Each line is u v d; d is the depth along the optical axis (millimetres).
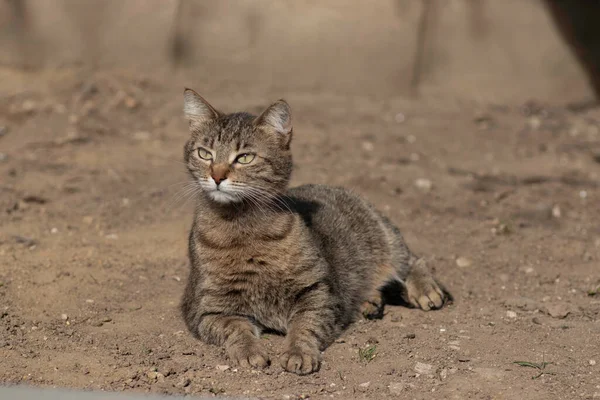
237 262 8523
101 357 8289
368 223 10305
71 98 17641
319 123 17172
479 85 19438
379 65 19203
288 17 19047
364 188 14031
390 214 13172
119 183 13953
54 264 10734
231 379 7852
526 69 19484
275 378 7895
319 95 19016
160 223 12461
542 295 10508
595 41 19641
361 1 19078
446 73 19391
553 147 16812
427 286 10016
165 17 19031
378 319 9578
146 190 13695
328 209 10016
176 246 11562
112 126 16625
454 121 17969
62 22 19094
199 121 9016
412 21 19156
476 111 18547
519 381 7871
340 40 19094
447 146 16594
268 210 8578
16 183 13797
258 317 8812
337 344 8734
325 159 15297
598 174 15516
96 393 7363
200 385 7711
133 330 9070
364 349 8531
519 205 13805
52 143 15578
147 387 7648
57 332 8938
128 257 11172
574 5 19625
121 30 19109
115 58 19203
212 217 8594
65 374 7859
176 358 8320
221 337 8500
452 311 9883
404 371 8102
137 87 18391
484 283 10914
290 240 8547
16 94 17641
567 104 19516
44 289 10008
